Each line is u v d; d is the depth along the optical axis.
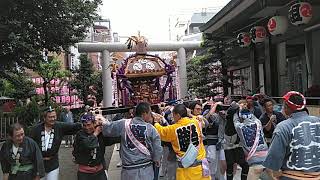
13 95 23.03
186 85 22.39
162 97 11.26
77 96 31.38
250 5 12.91
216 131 8.46
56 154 6.68
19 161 5.86
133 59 11.17
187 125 6.22
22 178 5.87
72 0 14.19
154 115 7.18
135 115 6.11
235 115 7.47
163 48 22.56
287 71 14.95
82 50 22.59
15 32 12.35
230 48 18.89
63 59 38.03
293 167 4.40
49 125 6.60
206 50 21.12
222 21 15.98
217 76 18.47
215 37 17.95
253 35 14.65
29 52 13.70
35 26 13.28
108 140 6.22
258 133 7.12
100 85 31.06
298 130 4.38
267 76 15.59
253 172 7.11
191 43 22.89
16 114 16.91
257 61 16.84
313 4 11.62
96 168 6.05
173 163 7.75
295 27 13.74
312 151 4.38
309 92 12.46
